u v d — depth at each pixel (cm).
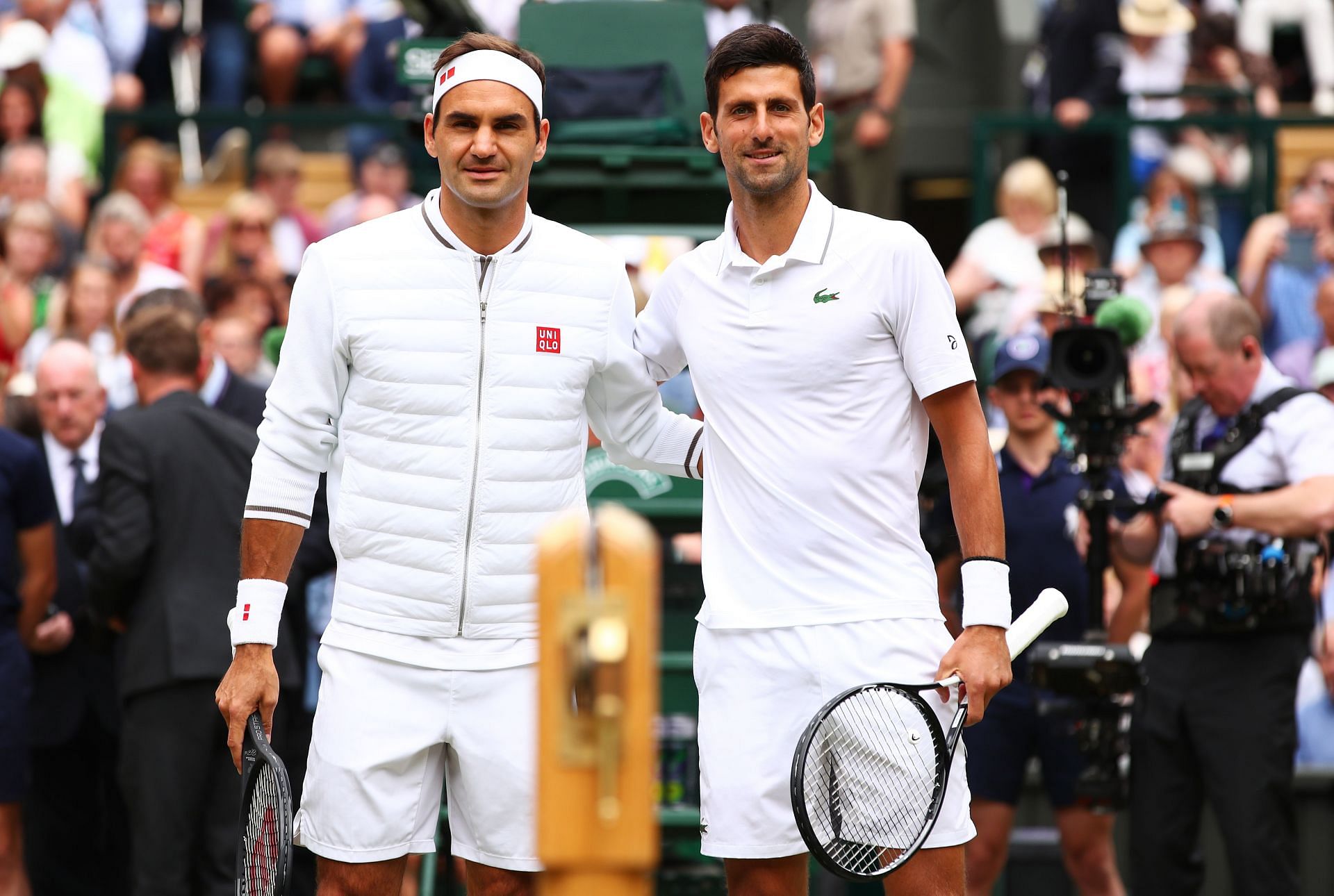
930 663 1333
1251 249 3080
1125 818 2159
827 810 1321
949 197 3891
